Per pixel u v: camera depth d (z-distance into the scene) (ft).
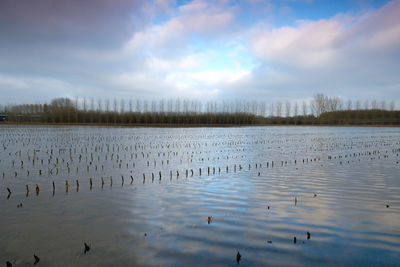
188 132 213.46
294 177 55.31
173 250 24.86
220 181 51.57
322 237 27.55
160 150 100.73
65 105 363.76
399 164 71.72
